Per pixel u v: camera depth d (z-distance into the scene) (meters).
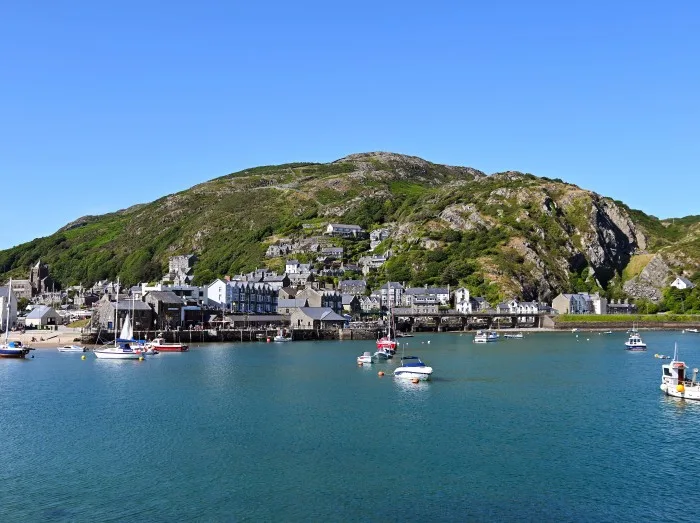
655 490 48.34
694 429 66.00
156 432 64.31
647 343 186.00
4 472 52.16
